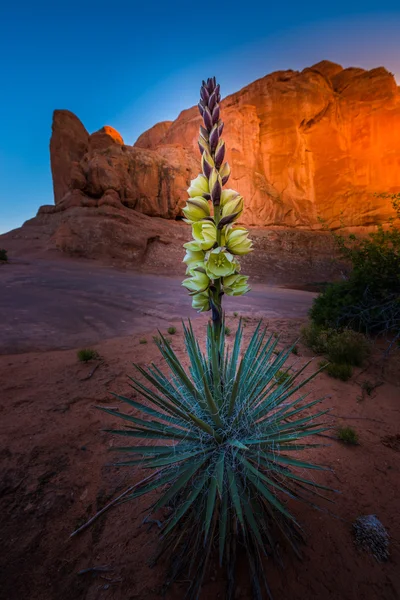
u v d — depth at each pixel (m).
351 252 7.84
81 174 33.75
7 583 1.81
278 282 27.02
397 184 46.72
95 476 2.65
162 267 26.11
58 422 3.39
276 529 2.07
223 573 1.82
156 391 4.14
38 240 30.89
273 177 47.78
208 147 1.59
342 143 49.25
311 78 48.47
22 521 2.21
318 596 1.73
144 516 2.25
